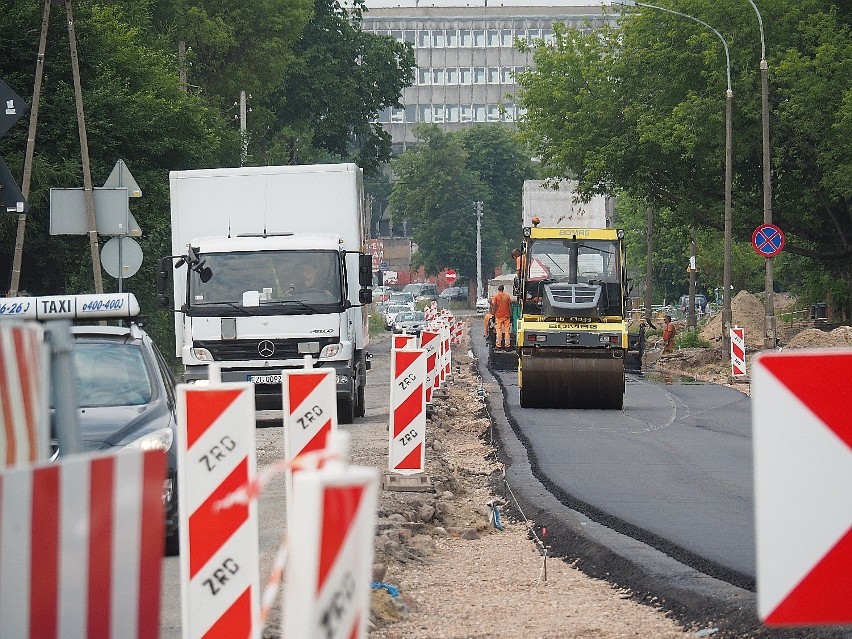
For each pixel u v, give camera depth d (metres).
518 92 105.62
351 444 37.97
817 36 90.12
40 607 7.02
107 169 64.38
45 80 63.31
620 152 96.88
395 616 17.38
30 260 62.62
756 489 10.01
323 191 44.56
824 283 110.56
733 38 91.62
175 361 72.69
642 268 182.38
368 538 7.52
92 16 65.44
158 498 7.75
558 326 51.38
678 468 33.31
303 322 42.72
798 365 9.98
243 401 13.45
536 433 42.06
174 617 17.17
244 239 43.31
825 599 10.00
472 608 18.20
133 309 19.06
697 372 84.88
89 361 23.84
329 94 135.50
